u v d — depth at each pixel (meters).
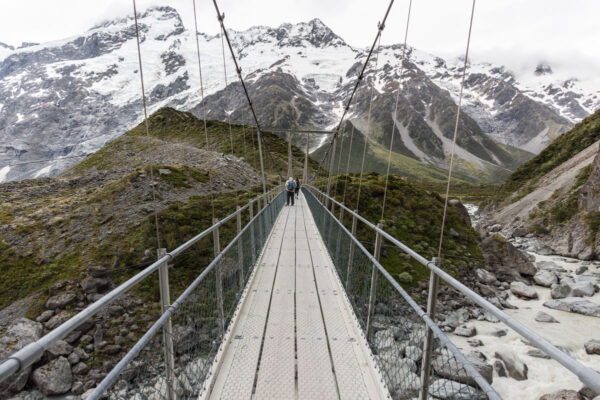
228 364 3.06
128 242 14.91
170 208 17.88
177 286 12.73
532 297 14.62
